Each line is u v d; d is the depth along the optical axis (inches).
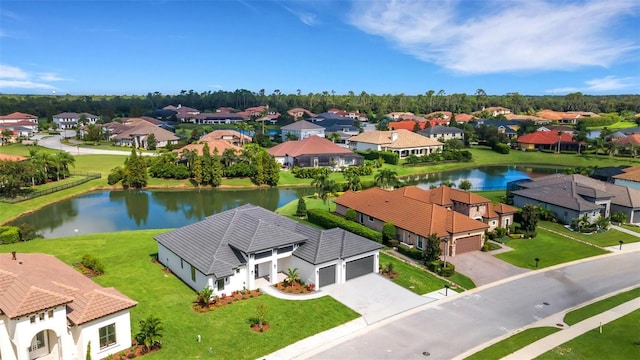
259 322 1259.8
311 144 4261.8
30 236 2095.2
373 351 1147.9
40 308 1003.9
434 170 4461.1
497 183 3828.7
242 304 1385.3
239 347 1149.7
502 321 1322.6
